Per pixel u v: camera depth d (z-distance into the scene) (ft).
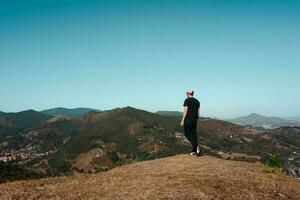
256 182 61.72
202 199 48.57
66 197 48.29
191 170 64.49
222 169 67.67
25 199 47.78
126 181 56.39
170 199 47.16
